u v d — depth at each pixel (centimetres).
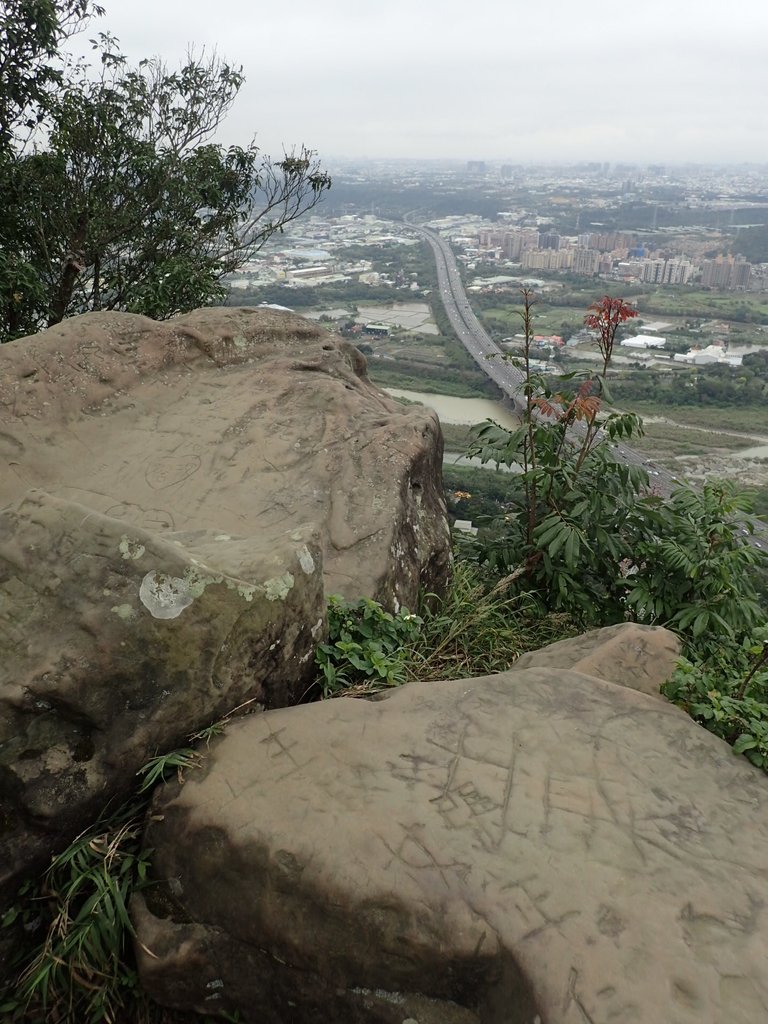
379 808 206
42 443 400
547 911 181
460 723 242
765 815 221
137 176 916
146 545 219
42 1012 206
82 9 839
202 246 991
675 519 398
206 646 221
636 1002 163
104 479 392
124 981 204
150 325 473
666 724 254
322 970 186
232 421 431
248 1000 196
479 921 179
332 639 303
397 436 415
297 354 503
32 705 204
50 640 209
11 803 206
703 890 191
